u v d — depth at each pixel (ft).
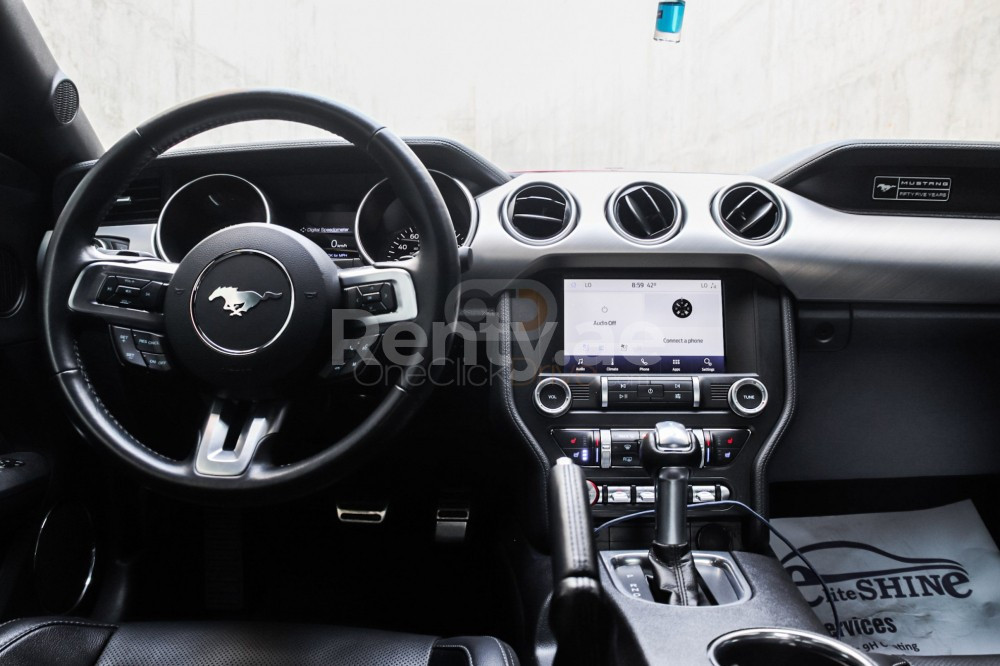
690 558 2.74
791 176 3.80
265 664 2.43
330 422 3.32
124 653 2.49
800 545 4.41
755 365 3.48
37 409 3.47
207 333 2.56
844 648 2.25
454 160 3.70
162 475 2.49
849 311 3.66
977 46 5.37
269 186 3.94
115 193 2.75
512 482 4.10
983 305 3.70
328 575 4.57
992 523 4.63
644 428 3.40
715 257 3.47
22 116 3.43
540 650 3.05
